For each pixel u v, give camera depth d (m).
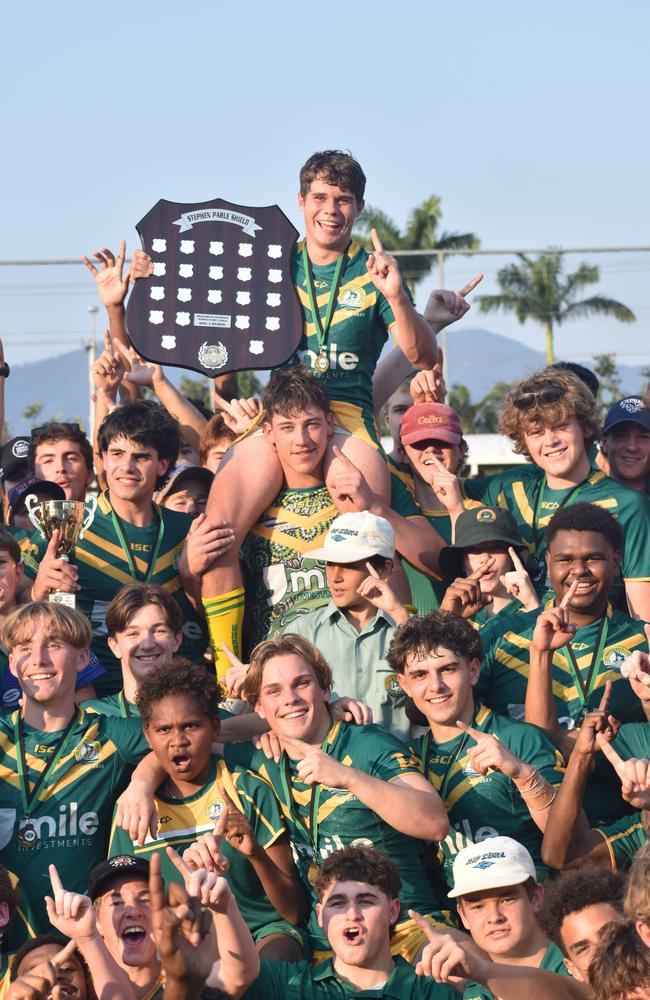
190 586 8.02
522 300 40.59
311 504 8.12
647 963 4.49
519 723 6.78
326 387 8.37
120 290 8.96
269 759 6.69
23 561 8.30
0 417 9.81
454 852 6.62
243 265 8.68
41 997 5.44
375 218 42.88
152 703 6.54
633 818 6.56
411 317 8.27
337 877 6.08
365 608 7.43
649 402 8.99
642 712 7.11
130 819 6.36
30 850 6.66
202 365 8.58
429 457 8.63
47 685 6.83
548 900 5.66
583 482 8.37
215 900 5.40
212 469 9.22
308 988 6.02
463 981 6.00
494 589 7.83
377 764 6.50
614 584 8.05
